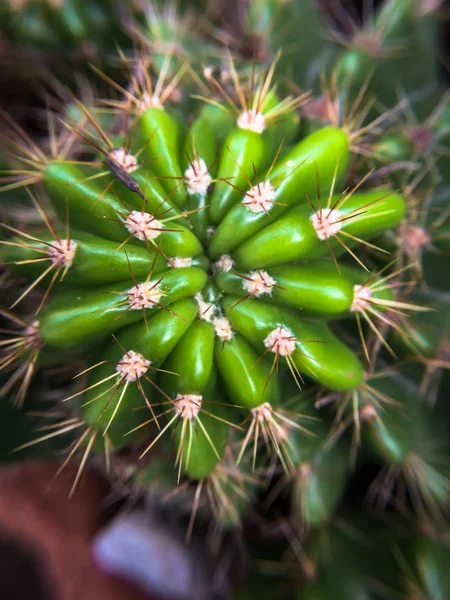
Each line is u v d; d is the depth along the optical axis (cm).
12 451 10
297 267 8
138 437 9
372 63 11
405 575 11
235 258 8
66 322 8
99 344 8
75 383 10
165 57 11
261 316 8
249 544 13
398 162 10
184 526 15
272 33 11
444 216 11
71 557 17
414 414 11
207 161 9
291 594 12
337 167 8
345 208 8
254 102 8
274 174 8
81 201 8
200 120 9
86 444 9
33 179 9
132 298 8
